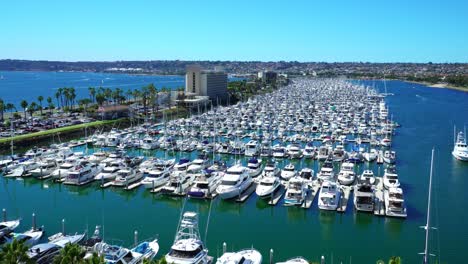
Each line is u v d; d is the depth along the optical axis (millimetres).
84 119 153500
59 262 36750
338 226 59656
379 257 50250
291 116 169125
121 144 115625
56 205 69750
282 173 82312
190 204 69688
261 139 125938
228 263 41000
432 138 131250
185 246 42281
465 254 50906
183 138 125500
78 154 98500
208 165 90062
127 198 73562
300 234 57125
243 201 68875
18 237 48875
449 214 64000
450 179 84188
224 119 158750
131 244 53344
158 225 60500
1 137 119062
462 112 199375
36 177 83500
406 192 75438
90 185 80062
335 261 49219
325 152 101000
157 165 84250
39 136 121938
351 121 154875
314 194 71188
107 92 196125
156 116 169250
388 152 100250
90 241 44844
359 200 62969
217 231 58344
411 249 52375
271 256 46031
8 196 74688
